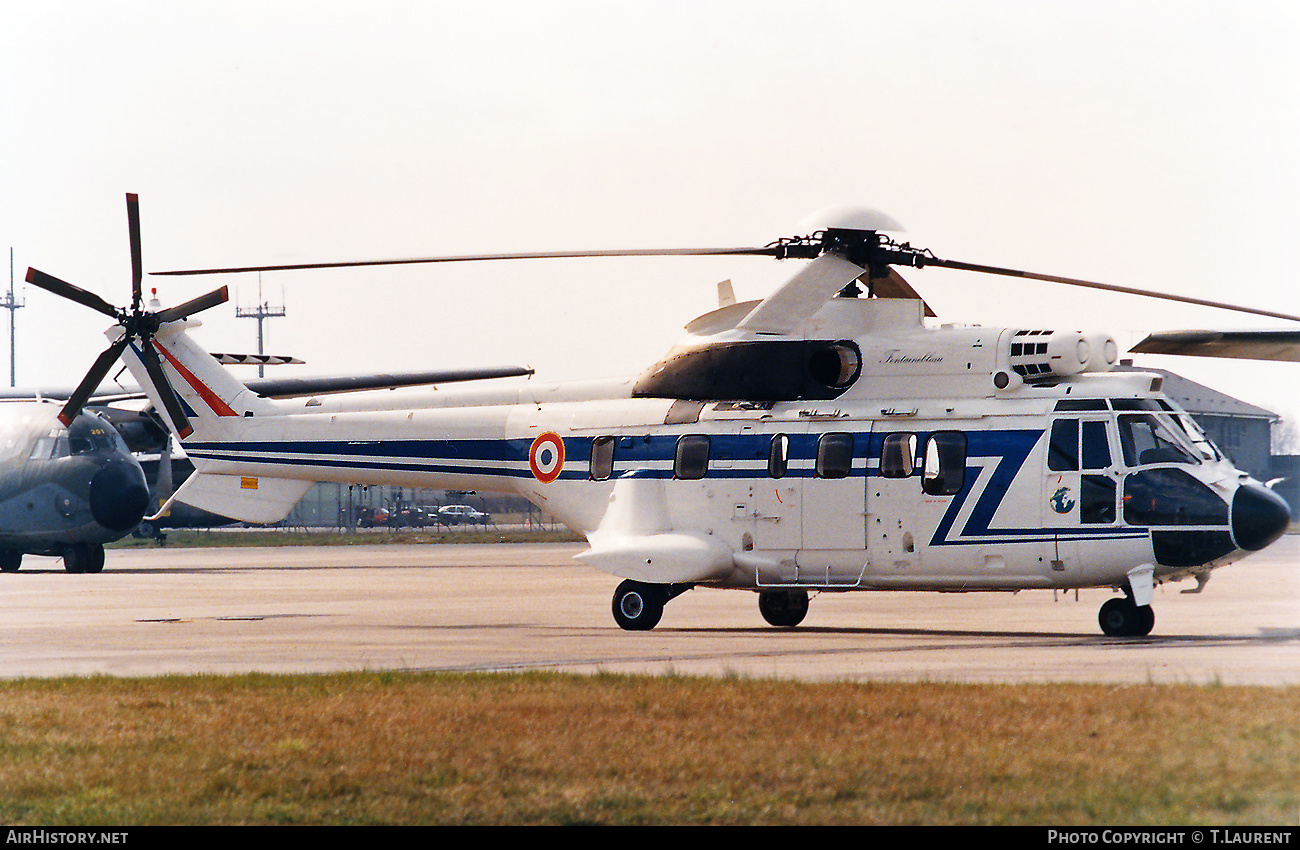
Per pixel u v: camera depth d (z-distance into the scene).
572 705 33.34
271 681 38.75
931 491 54.19
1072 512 51.69
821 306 56.31
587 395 66.81
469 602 77.00
